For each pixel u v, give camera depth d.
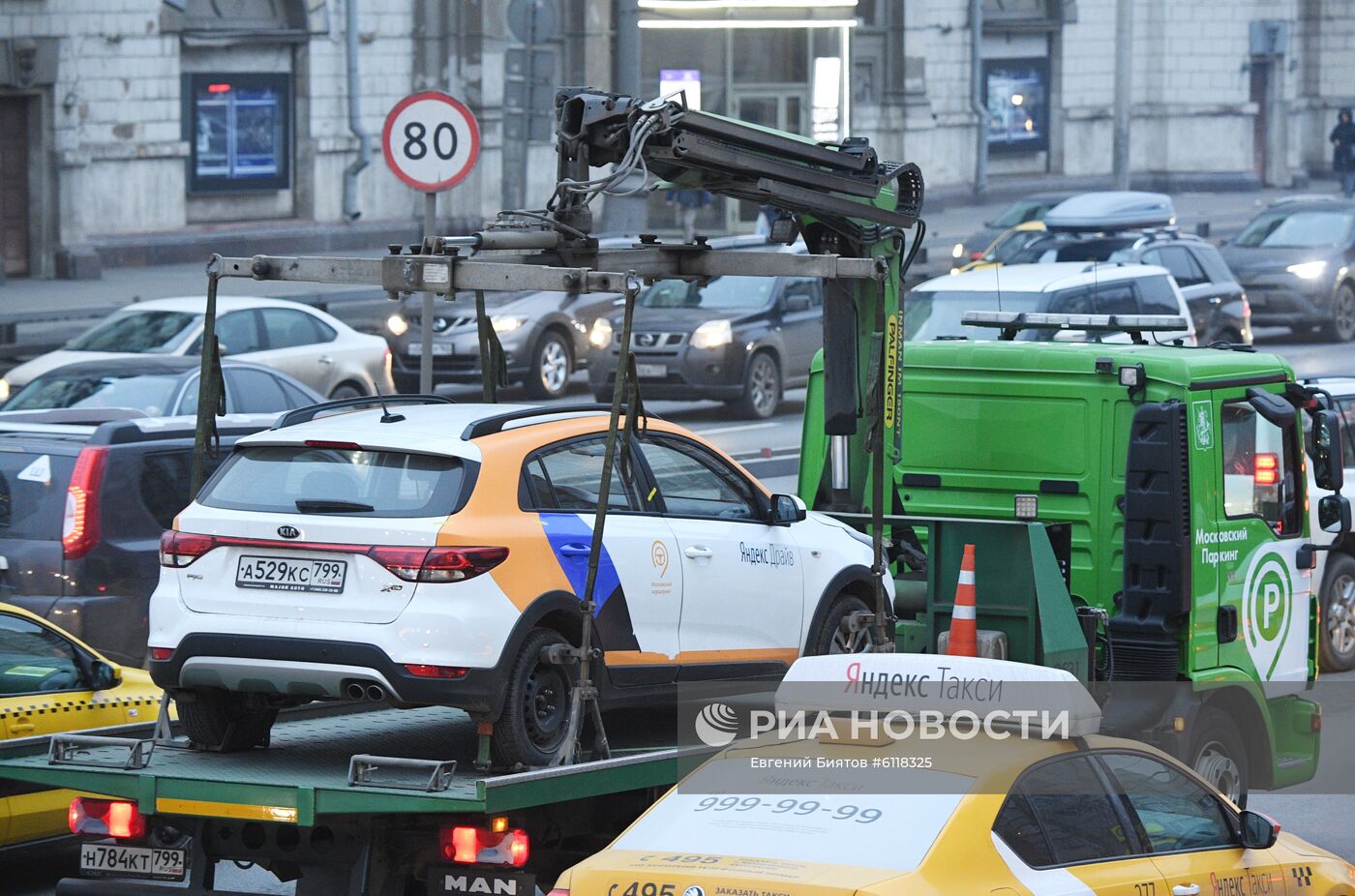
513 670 23.84
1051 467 32.56
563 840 24.92
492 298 86.00
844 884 17.80
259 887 29.75
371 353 74.62
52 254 121.00
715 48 144.62
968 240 121.50
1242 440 32.16
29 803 28.02
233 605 24.16
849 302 29.86
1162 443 30.52
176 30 126.88
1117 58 154.38
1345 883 23.47
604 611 25.64
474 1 140.12
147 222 127.12
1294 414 32.47
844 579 30.03
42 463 38.53
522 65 73.31
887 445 30.52
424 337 43.47
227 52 131.38
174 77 127.50
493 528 24.02
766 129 27.72
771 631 28.69
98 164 123.75
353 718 28.20
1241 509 31.98
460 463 24.34
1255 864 22.06
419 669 23.19
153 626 24.72
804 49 146.25
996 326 36.25
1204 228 118.94
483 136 141.25
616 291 23.27
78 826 24.16
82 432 38.97
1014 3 186.00
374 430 24.98
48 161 121.06
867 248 29.89
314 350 72.38
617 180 25.70
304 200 136.75
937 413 33.50
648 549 26.52
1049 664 28.97
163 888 23.97
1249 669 31.98
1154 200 105.44
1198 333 88.00
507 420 25.48
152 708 30.19
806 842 18.73
